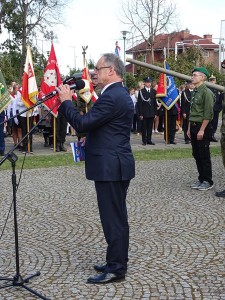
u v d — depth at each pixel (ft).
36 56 127.24
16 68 134.10
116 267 13.15
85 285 13.04
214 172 30.42
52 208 21.74
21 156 38.17
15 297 12.35
